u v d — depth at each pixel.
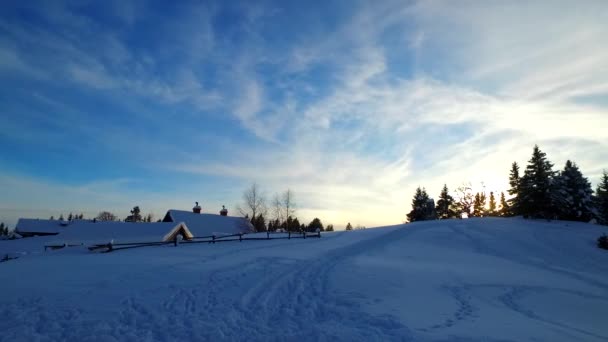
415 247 33.31
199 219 54.34
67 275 17.28
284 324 11.74
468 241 38.00
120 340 10.18
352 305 13.61
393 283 17.09
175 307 13.03
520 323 11.85
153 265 19.95
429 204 86.19
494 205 92.69
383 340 10.06
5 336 10.33
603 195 58.03
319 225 96.62
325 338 10.24
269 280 17.30
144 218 112.25
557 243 37.56
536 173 53.66
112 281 16.12
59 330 10.78
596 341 10.52
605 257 32.44
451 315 12.59
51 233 59.41
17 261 22.47
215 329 11.02
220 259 22.64
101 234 40.88
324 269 20.14
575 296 17.25
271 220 80.50
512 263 27.55
